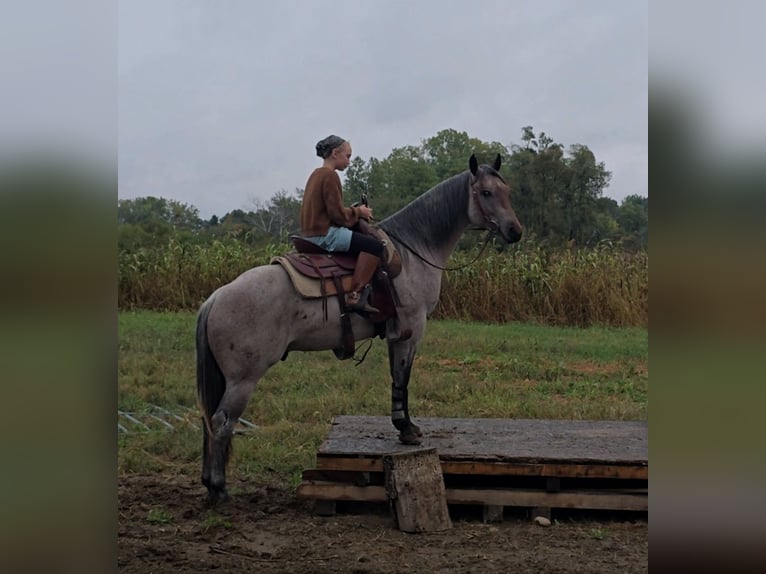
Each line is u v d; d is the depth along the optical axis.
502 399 7.41
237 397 4.16
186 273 14.06
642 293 13.48
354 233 4.42
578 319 13.59
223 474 4.32
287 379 8.12
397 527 4.13
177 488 4.80
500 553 3.78
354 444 4.59
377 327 4.62
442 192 4.80
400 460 4.13
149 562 3.56
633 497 4.25
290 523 4.22
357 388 7.80
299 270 4.30
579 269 13.88
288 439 5.96
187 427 6.33
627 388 8.05
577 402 7.23
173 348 9.66
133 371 8.20
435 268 4.77
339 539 3.96
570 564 3.62
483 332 11.87
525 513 4.48
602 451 4.42
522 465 4.23
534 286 13.73
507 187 4.79
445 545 3.89
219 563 3.57
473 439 4.78
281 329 4.25
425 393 7.65
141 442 5.83
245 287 4.17
